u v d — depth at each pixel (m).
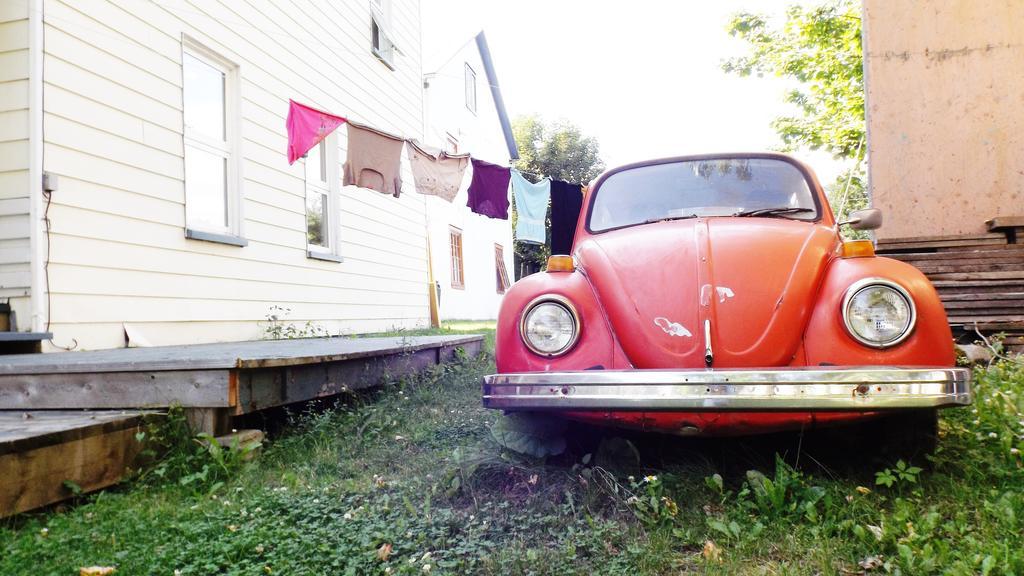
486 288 20.52
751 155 4.00
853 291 2.61
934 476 2.60
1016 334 5.46
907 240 6.15
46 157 4.69
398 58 11.28
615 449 3.01
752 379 2.38
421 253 12.11
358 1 9.78
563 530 2.36
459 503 2.64
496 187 7.08
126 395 3.24
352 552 2.19
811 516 2.29
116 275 5.25
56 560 2.13
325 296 8.53
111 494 2.77
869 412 2.41
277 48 7.59
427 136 15.80
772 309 2.68
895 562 2.01
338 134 9.05
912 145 6.54
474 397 4.68
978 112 6.44
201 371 3.17
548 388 2.58
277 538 2.26
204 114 6.52
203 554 2.16
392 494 2.76
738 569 2.04
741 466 2.93
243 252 6.86
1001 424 3.04
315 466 3.15
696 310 2.70
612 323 2.82
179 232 5.95
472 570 2.09
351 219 9.31
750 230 3.12
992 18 6.43
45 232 4.66
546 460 3.02
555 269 3.07
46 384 3.34
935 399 2.30
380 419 3.90
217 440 3.09
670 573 2.06
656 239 3.12
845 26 16.84
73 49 4.92
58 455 2.56
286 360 3.42
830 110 17.36
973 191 6.42
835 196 14.90
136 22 5.51
